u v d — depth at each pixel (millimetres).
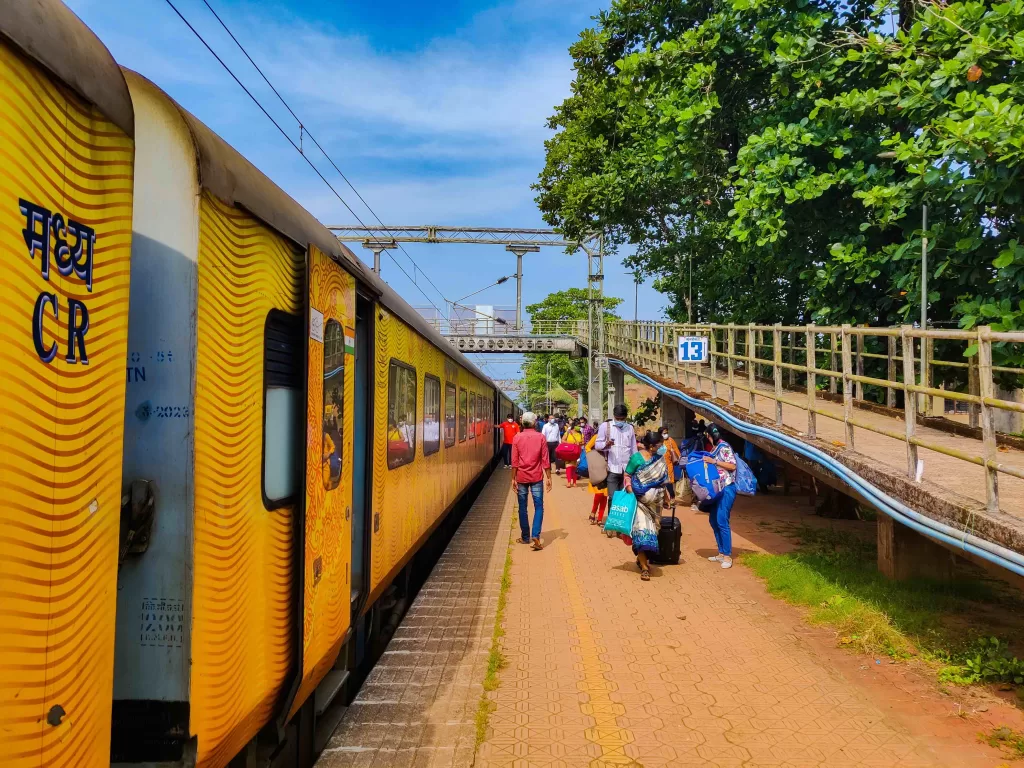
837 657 5414
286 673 3057
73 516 1677
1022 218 7625
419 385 7336
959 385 9430
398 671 5195
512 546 10023
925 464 6402
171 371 2270
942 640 5516
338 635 3793
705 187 14633
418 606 6938
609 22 17406
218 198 2445
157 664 2221
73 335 1683
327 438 3551
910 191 8711
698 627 6242
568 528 11578
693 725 4309
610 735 4188
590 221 21234
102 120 1811
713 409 10805
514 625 6379
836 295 10914
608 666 5336
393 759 3863
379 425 5281
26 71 1526
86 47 1743
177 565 2234
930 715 4359
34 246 1546
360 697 4711
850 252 10023
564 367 68938
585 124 19641
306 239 3299
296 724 3666
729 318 15008
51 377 1600
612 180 17141
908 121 9672
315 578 3336
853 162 10242
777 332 8414
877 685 4848
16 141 1492
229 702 2502
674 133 13109
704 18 15055
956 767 3740
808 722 4316
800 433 7945
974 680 4777
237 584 2572
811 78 10297
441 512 9125
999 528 4230
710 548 9602
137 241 2297
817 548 8953
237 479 2578
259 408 2785
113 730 2217
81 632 1711
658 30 15875
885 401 10914
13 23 1471
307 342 3174
